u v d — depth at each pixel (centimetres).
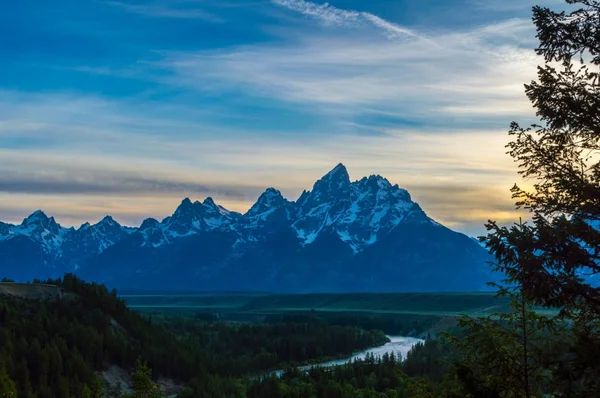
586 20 2652
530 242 2530
